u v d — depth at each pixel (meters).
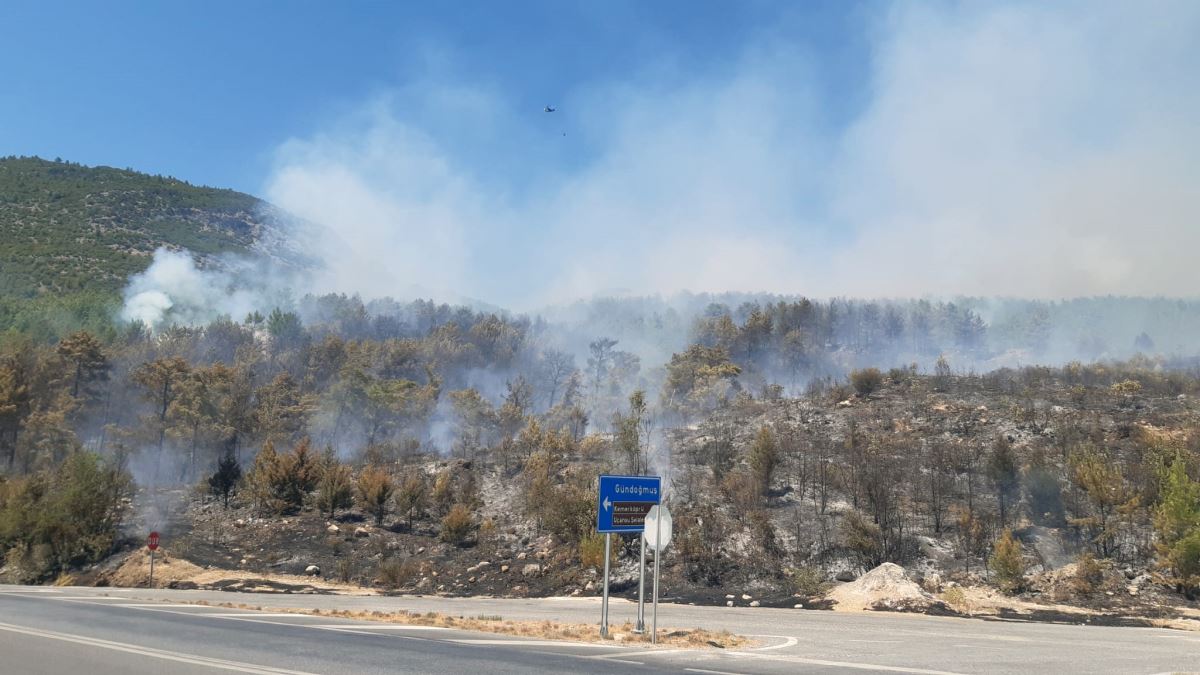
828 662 13.26
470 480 45.72
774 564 31.86
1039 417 46.72
